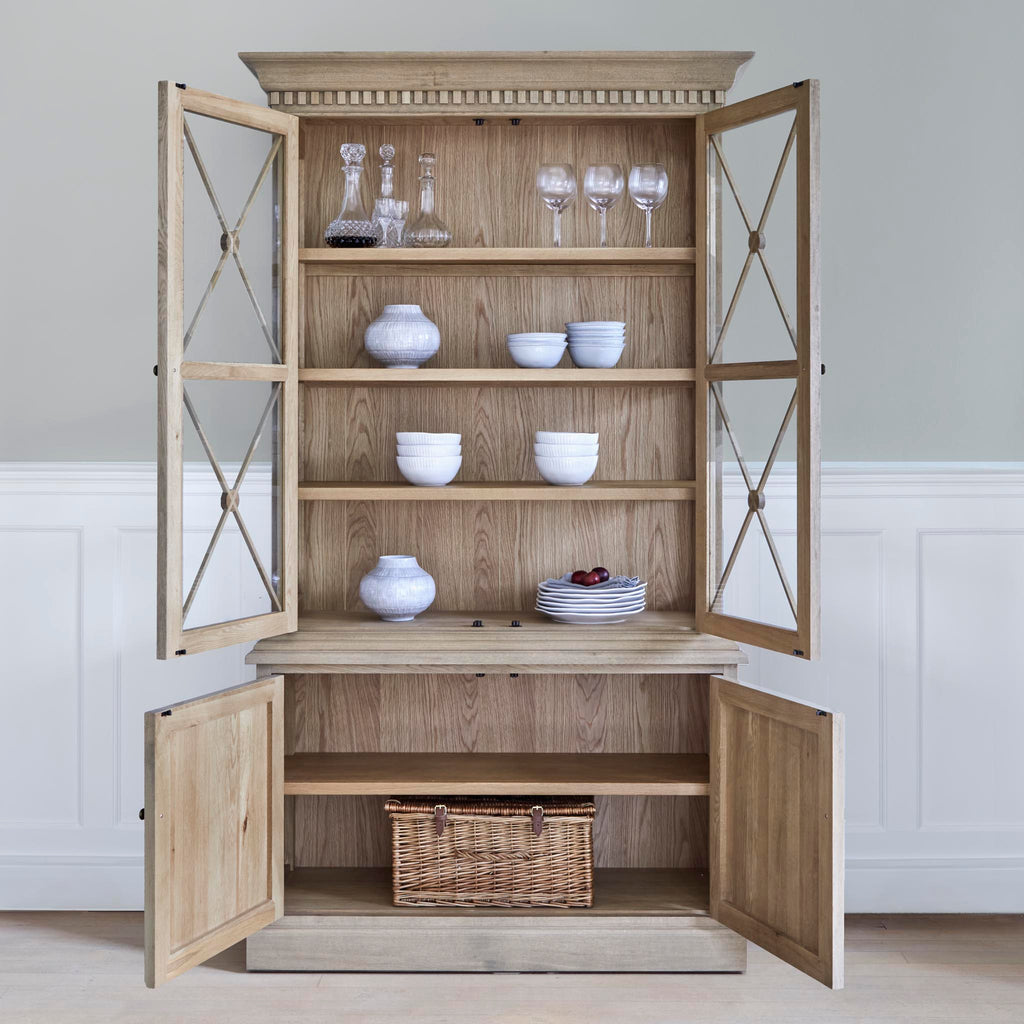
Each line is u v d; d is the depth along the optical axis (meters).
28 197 3.04
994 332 3.07
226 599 2.69
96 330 3.05
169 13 3.01
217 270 2.46
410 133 2.83
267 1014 2.39
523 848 2.62
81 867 3.02
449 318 2.86
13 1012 2.40
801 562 2.38
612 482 2.81
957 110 3.04
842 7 3.02
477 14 3.01
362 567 2.89
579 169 2.83
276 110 2.63
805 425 2.36
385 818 2.91
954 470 2.98
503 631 2.61
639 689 2.88
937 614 3.01
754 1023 2.36
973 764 3.02
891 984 2.56
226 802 2.45
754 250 2.53
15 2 3.00
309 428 2.87
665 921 2.60
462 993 2.50
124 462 3.04
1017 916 3.00
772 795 2.46
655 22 3.01
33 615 2.99
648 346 2.85
